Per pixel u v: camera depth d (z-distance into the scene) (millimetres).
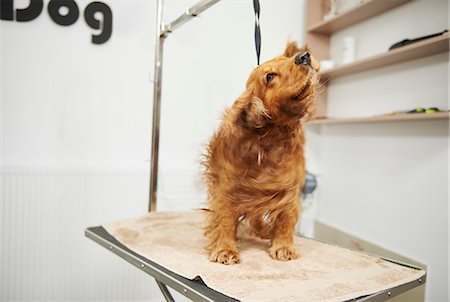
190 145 2020
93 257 1847
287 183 941
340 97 2201
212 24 2023
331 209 2270
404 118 1578
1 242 1652
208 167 1029
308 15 2168
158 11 1430
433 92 1623
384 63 1812
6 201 1647
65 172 1748
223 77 2062
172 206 1954
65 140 1797
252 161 915
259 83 875
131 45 1888
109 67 1854
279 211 977
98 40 1815
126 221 1385
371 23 1950
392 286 822
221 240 972
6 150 1703
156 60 1469
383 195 1897
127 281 1935
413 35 1710
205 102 2037
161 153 1973
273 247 1009
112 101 1870
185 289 793
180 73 1982
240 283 787
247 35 2096
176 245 1088
